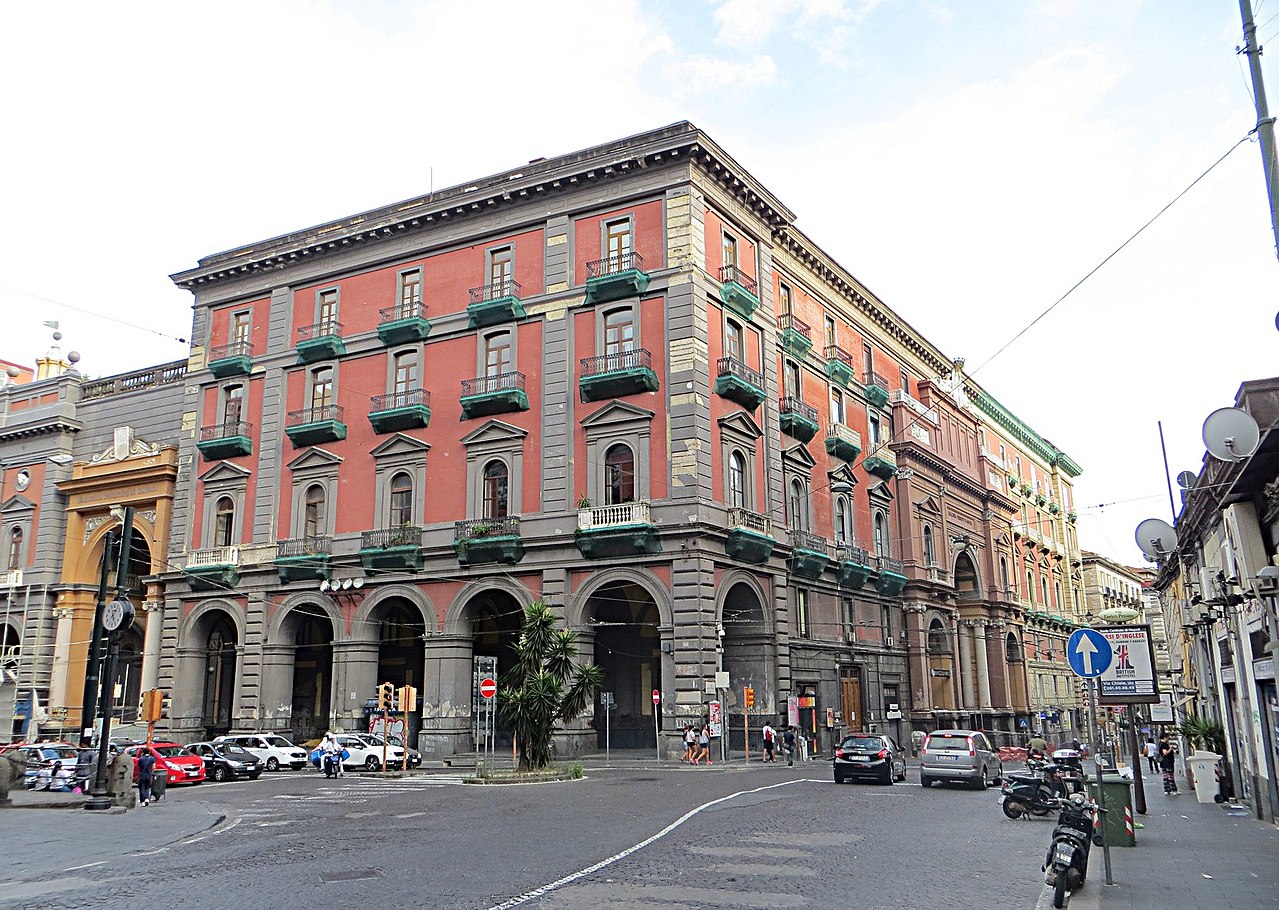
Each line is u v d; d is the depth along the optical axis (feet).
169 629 146.00
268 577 138.62
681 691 110.22
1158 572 138.10
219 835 55.62
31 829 58.49
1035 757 101.60
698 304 119.34
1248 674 60.64
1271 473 51.03
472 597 124.77
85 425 172.14
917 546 169.89
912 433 174.60
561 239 127.95
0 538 172.65
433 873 39.73
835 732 135.33
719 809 63.31
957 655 183.11
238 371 148.66
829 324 157.58
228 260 152.46
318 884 37.73
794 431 136.87
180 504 150.71
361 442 136.46
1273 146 34.42
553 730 97.30
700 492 113.80
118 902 35.01
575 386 123.44
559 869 40.42
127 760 73.46
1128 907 34.35
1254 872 41.29
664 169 123.13
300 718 143.74
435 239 137.18
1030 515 243.81
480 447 127.34
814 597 138.62
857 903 34.24
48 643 164.14
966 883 38.68
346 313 143.33
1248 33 35.55
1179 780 95.50
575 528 118.32
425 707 124.47
